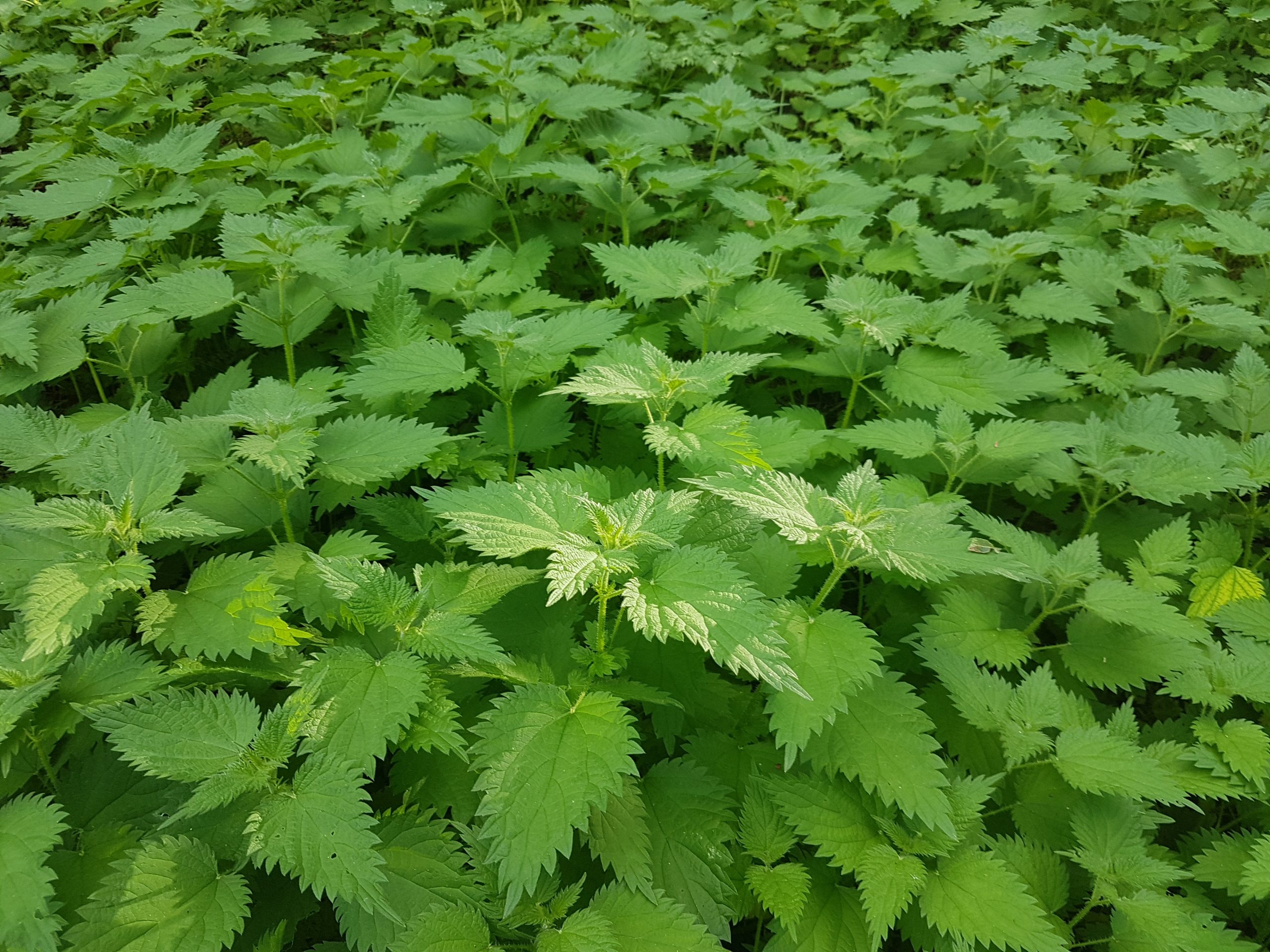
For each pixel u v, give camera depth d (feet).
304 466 1.37
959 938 1.17
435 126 2.65
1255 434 1.95
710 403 1.52
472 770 1.09
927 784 1.22
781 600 1.33
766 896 1.21
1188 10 3.81
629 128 2.97
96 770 1.21
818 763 1.25
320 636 1.26
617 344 1.79
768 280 2.18
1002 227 2.97
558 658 1.36
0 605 1.35
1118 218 2.70
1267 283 2.40
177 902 1.04
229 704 1.11
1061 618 1.76
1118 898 1.24
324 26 3.73
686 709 1.38
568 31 3.47
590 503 1.19
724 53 3.50
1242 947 1.22
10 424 1.41
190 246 2.49
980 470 1.83
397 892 1.14
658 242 2.23
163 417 1.84
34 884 0.98
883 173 3.18
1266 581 1.81
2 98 3.17
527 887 1.00
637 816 1.24
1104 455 1.74
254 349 2.29
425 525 1.60
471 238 2.57
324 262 1.83
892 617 1.71
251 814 1.04
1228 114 2.87
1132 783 1.29
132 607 1.43
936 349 2.07
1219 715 1.60
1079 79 3.06
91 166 2.43
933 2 3.92
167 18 3.19
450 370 1.69
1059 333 2.29
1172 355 2.45
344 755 1.08
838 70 3.88
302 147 2.44
